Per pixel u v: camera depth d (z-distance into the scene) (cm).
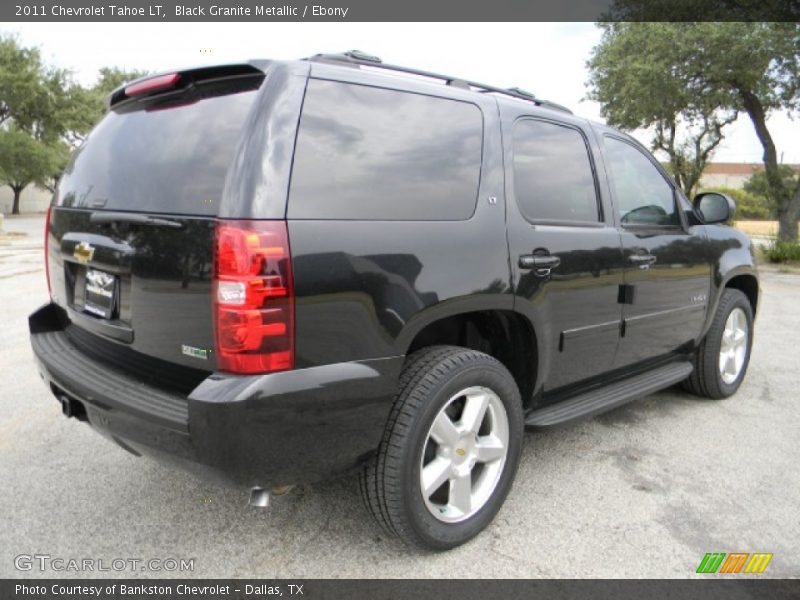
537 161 301
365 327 220
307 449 212
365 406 221
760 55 1375
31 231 2258
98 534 268
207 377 214
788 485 321
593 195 331
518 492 310
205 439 199
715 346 432
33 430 374
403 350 231
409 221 237
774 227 3000
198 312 211
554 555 257
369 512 246
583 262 306
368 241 222
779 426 403
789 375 522
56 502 292
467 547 262
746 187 4328
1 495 298
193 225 211
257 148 205
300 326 205
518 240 274
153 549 258
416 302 232
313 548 260
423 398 237
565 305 299
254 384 198
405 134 246
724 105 1585
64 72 3719
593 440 378
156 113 256
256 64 220
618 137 365
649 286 356
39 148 3578
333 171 220
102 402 231
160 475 320
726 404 447
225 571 244
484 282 256
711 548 263
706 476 330
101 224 250
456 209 255
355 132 230
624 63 1562
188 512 286
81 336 285
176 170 229
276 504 294
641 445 371
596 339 324
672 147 1933
